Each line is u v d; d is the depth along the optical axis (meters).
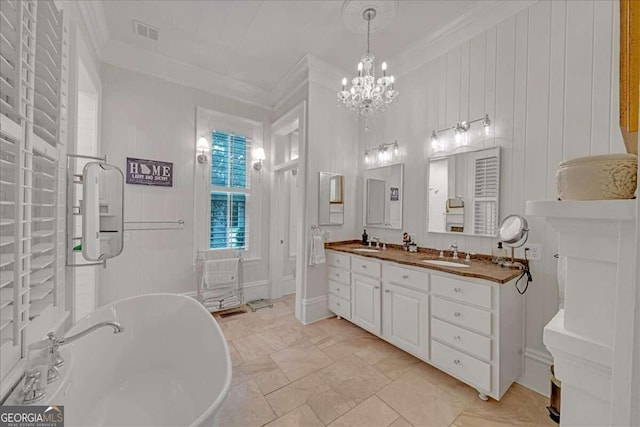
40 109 1.32
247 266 3.56
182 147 3.06
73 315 1.64
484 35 2.22
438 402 1.74
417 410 1.67
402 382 1.94
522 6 1.98
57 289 1.33
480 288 1.75
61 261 1.48
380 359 2.23
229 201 3.41
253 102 3.59
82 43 1.93
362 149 3.42
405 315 2.24
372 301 2.56
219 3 2.15
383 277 2.47
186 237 3.08
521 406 1.71
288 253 4.03
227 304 3.26
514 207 2.03
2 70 0.96
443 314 1.96
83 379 1.56
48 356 1.09
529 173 1.95
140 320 1.95
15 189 0.92
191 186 3.12
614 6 1.57
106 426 1.51
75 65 1.70
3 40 0.91
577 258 0.46
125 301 1.91
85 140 2.42
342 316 2.92
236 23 2.38
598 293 0.43
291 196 4.08
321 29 2.45
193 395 1.69
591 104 1.66
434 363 2.02
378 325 2.49
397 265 2.32
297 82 3.20
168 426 1.50
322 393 1.81
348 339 2.58
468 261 2.21
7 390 0.99
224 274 3.10
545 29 1.88
